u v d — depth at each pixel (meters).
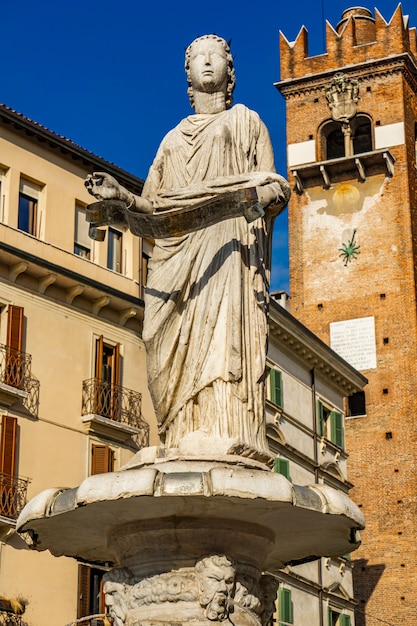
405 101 72.06
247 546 8.83
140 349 45.00
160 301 9.42
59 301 42.25
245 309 9.42
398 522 62.66
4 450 38.28
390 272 68.38
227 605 8.48
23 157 42.69
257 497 8.21
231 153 9.91
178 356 9.33
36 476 39.38
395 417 65.06
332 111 72.06
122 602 8.80
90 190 9.30
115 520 8.86
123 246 45.94
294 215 71.75
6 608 35.62
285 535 9.40
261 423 9.30
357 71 72.56
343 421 57.50
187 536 8.67
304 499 8.50
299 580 48.06
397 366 66.12
